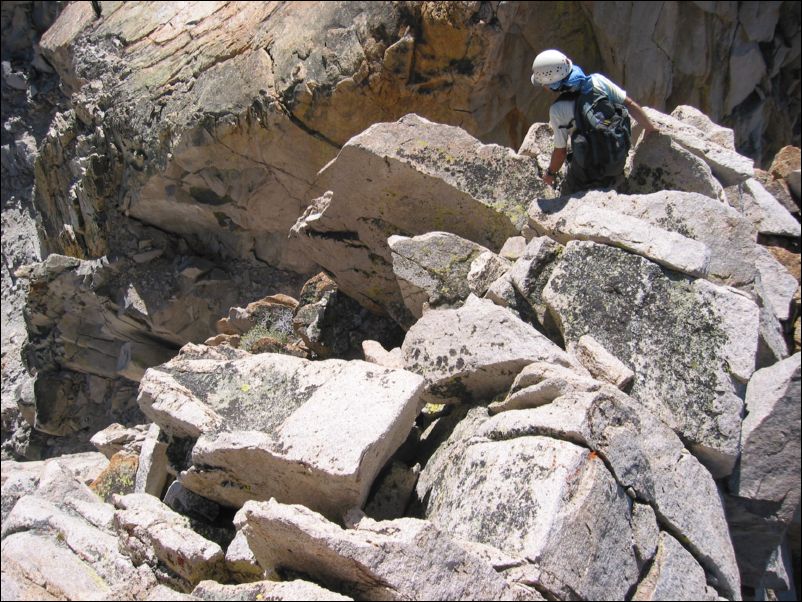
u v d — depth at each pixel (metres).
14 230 16.80
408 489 4.70
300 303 7.50
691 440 4.63
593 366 4.77
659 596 3.92
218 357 5.71
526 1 9.49
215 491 4.96
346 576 3.76
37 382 12.74
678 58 11.27
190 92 10.53
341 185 6.44
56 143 12.46
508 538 3.88
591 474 3.99
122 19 12.20
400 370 4.65
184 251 11.93
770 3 11.35
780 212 6.78
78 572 4.23
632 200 5.41
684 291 4.91
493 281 5.65
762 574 4.80
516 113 10.35
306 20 10.16
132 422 12.45
